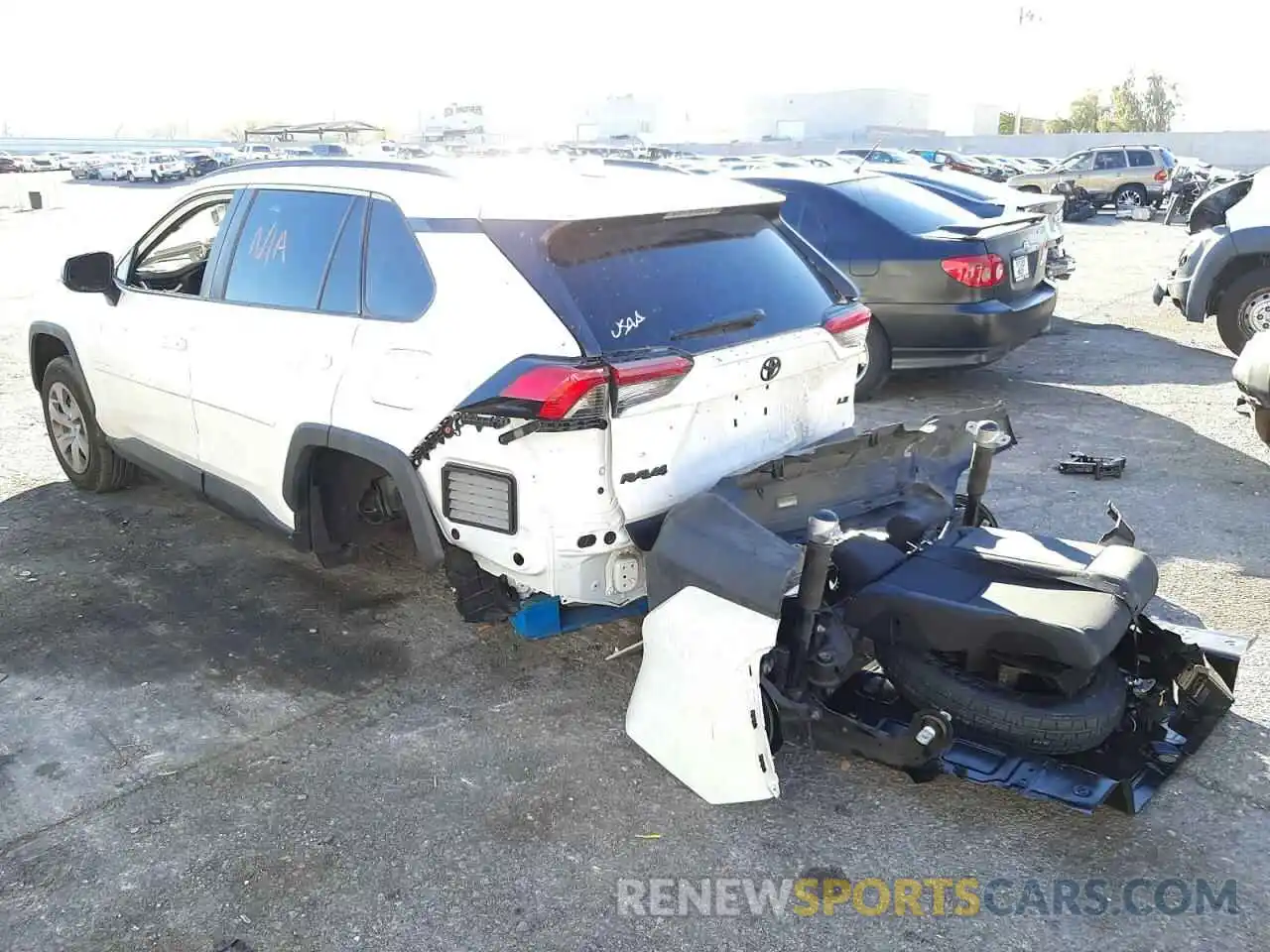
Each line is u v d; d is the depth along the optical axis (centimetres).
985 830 322
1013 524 556
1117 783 305
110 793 342
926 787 342
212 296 466
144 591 489
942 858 310
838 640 335
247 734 376
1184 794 335
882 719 345
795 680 333
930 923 285
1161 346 1028
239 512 470
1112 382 881
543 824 326
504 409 340
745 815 330
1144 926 282
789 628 334
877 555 352
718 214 404
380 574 509
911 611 328
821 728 332
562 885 300
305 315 416
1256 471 638
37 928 285
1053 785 309
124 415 534
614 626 455
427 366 365
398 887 300
